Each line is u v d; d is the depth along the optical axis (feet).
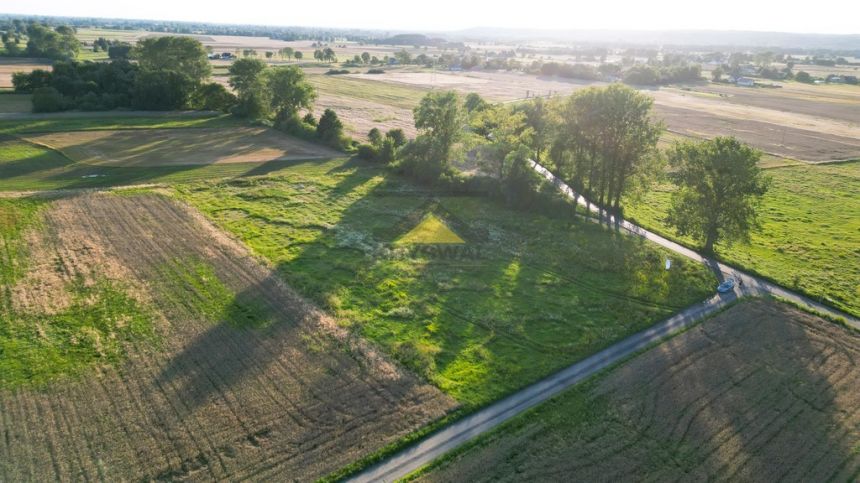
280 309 149.18
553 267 187.93
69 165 261.85
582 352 138.82
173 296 152.25
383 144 305.73
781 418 116.78
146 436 103.30
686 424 113.91
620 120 231.50
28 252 171.63
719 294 174.19
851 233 237.04
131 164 269.64
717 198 197.88
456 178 264.72
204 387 116.98
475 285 171.01
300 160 298.15
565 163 279.49
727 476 100.68
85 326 135.64
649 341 146.20
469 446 105.29
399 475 98.32
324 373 123.95
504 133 259.39
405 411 113.60
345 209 230.27
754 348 143.23
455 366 130.52
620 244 210.18
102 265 166.71
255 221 211.20
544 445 106.32
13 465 95.35
